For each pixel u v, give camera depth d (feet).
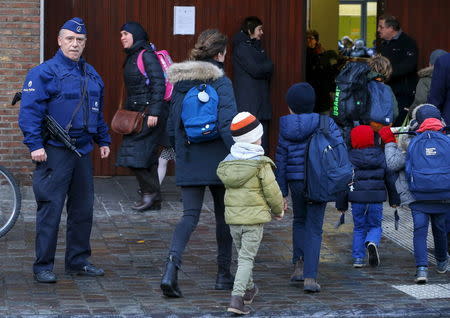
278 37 70.69
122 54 68.95
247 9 70.08
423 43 71.87
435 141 43.96
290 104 42.27
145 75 58.44
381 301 40.81
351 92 54.90
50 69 42.24
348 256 49.70
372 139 46.55
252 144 38.22
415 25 71.77
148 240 51.85
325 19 96.37
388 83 69.31
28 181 64.59
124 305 39.24
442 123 46.16
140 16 69.00
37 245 42.93
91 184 44.16
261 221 38.04
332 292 42.37
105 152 45.29
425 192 43.75
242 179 37.78
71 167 43.11
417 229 44.45
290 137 41.83
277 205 38.29
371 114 54.49
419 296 41.81
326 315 38.27
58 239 51.44
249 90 67.51
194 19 69.51
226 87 40.42
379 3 73.26
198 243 51.39
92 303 39.45
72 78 42.68
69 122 42.57
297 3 70.54
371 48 95.66
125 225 55.36
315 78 81.05
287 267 46.96
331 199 40.96
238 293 37.91
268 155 71.26
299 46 70.90
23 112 41.88
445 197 43.75
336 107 55.21
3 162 64.28
